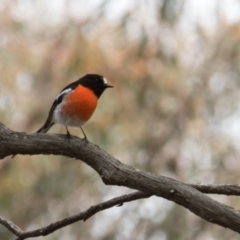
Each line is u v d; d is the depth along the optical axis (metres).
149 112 14.99
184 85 15.19
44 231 6.21
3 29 16.02
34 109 15.21
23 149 5.74
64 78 15.10
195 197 5.27
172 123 14.95
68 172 15.31
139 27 15.01
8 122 15.32
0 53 15.63
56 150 5.77
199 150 14.88
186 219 13.08
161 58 14.94
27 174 15.26
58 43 15.37
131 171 5.47
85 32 15.25
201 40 15.57
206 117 15.09
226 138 14.88
